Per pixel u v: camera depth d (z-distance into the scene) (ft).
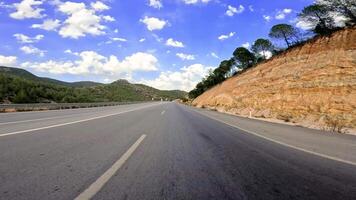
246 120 72.43
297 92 89.25
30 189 13.75
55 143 27.35
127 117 68.23
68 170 17.51
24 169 17.44
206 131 42.83
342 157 24.54
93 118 62.64
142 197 13.03
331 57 86.17
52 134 33.86
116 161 20.35
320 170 19.44
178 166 19.53
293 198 13.46
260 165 20.53
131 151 24.31
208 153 24.80
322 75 83.10
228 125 54.60
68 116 69.72
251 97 124.98
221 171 18.40
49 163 19.19
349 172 19.11
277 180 16.52
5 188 13.84
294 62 106.83
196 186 14.94
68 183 14.84
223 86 211.41
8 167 17.85
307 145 31.32
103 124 48.44
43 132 35.60
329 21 111.04
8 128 39.83
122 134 35.70
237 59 238.27
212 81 344.28
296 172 18.66
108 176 16.35
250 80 145.48
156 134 36.88
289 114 84.02
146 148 26.30
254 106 113.09
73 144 27.09
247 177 17.04
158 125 49.49
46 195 12.94
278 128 52.01
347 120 61.77
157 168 18.78
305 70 94.27
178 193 13.74
